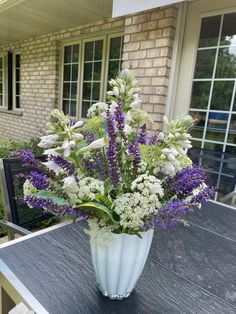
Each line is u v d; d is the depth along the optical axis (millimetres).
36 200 590
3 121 5664
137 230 600
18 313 653
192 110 2393
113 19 3201
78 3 2783
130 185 592
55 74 4160
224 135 2240
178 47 2328
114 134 570
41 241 960
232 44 2104
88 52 3729
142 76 2496
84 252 904
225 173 1875
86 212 603
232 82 2146
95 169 631
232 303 714
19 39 4738
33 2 2840
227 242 1052
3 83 5625
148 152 601
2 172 1233
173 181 607
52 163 572
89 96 3832
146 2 1946
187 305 697
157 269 843
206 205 1420
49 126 558
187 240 1044
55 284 741
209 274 836
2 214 1997
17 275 767
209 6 2146
